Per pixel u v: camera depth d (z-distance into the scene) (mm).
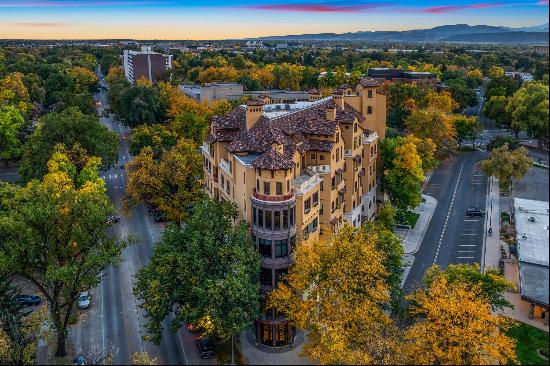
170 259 56938
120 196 113688
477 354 45875
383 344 48312
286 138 70125
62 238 61062
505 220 95188
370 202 93875
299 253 58219
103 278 77938
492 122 132750
